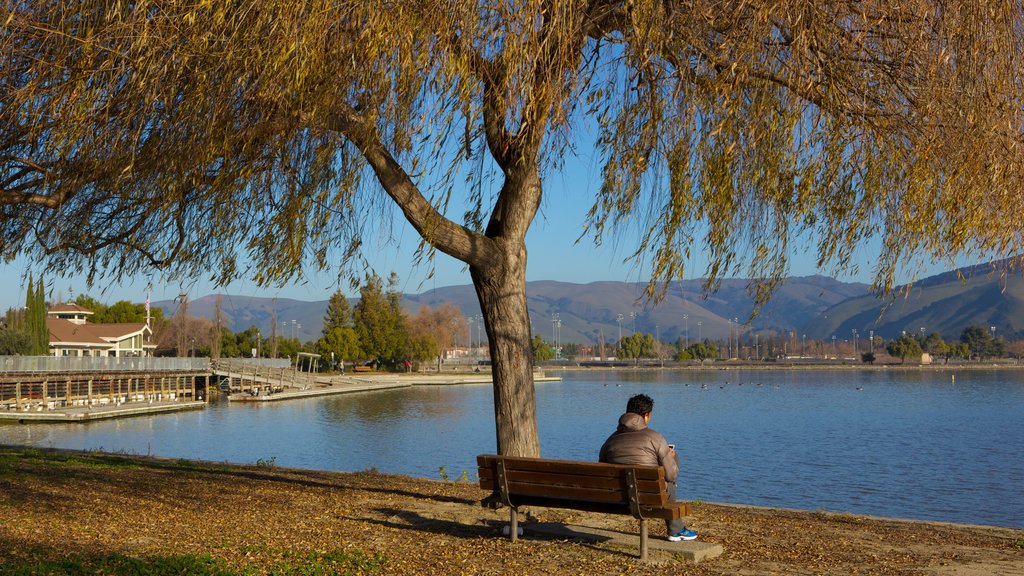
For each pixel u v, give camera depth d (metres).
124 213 10.06
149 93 7.35
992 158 7.80
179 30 7.23
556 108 7.64
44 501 9.95
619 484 7.20
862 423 51.34
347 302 137.25
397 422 50.34
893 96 8.04
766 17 7.13
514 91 7.31
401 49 7.12
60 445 34.88
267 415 55.16
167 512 9.52
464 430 45.16
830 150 8.23
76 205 10.06
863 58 7.94
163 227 9.87
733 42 7.42
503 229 9.80
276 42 7.11
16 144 9.45
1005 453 35.12
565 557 7.32
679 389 101.19
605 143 8.14
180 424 47.53
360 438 40.94
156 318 115.06
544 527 8.36
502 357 9.92
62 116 7.62
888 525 10.02
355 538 8.12
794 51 7.46
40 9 7.96
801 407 66.94
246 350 127.62
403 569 6.87
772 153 8.04
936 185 8.11
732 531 9.06
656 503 6.96
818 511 11.48
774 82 7.89
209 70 7.38
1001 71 7.57
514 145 8.84
